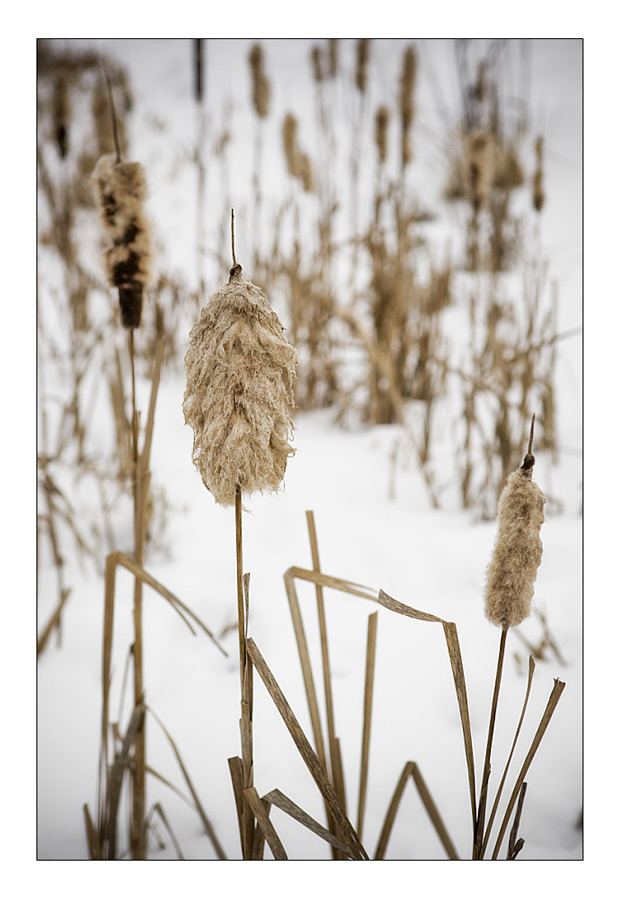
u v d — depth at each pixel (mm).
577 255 1784
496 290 1907
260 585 1300
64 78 1699
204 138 2477
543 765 958
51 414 1796
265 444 524
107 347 1890
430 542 1394
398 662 1117
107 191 777
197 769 949
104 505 1386
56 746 991
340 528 1451
